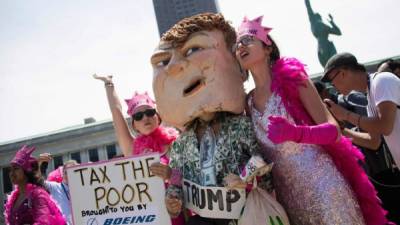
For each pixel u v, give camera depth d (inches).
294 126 94.2
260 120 110.5
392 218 150.1
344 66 158.4
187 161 118.4
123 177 121.0
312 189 102.0
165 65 122.6
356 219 99.7
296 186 104.6
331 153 106.1
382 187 151.3
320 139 94.3
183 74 117.5
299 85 105.7
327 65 164.4
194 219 111.9
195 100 115.6
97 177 122.4
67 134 1348.4
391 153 143.7
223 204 106.7
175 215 114.3
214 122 119.0
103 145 1349.7
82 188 122.8
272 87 108.9
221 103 114.0
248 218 100.7
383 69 194.1
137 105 157.8
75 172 123.8
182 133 122.7
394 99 132.3
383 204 151.4
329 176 101.9
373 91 138.3
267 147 109.3
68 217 209.8
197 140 118.9
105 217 120.4
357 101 167.2
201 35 118.3
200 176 114.1
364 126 133.6
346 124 180.1
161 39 126.2
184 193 116.8
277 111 107.0
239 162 110.5
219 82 114.8
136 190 119.6
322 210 100.3
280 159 107.0
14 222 172.7
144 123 155.9
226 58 118.3
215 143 114.9
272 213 100.6
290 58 111.5
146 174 119.6
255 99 115.3
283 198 109.3
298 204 104.7
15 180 178.5
